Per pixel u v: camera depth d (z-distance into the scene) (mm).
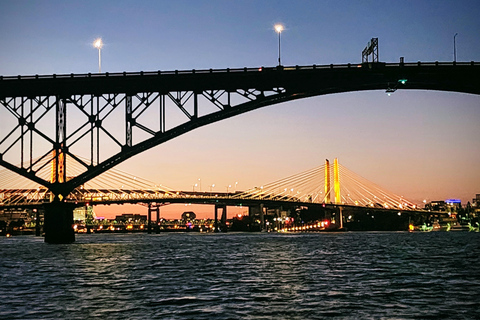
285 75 77188
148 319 25594
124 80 78312
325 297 31031
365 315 26328
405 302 29438
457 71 77500
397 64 76938
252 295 31797
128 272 44656
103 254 68438
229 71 77562
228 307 28188
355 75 77375
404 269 46312
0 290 34500
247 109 78125
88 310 27641
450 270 45219
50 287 35656
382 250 78188
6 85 78875
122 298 30969
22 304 29344
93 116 78812
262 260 57688
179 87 78438
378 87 78375
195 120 77938
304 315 26375
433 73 77750
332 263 53156
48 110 79312
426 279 38844
